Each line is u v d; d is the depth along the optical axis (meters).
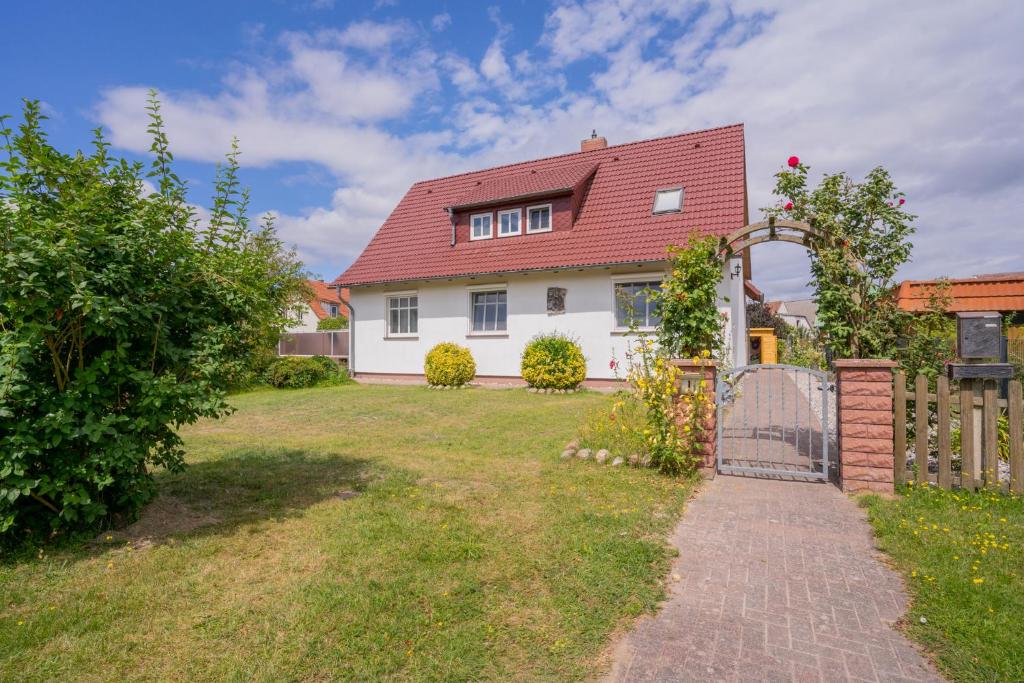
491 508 4.94
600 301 14.53
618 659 2.71
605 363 14.46
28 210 3.71
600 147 19.27
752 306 22.98
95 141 4.23
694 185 15.01
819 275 6.34
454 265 16.62
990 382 5.23
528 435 8.48
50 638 2.80
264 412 11.57
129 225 4.06
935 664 2.66
